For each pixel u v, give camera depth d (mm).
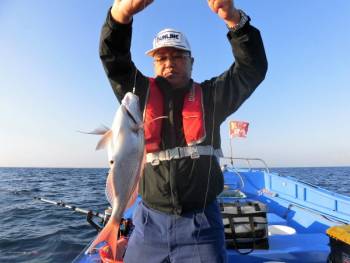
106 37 1058
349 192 8266
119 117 1059
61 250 3447
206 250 1041
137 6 956
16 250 3465
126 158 1038
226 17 1051
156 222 1081
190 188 1052
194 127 1091
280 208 2889
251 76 1143
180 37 1143
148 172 1103
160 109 1141
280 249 1543
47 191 9203
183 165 1063
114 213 1018
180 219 1056
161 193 1065
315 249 1531
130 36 1076
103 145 1076
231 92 1153
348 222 2203
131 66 1149
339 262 1274
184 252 1049
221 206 1630
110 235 997
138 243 1099
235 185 3705
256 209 1589
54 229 4297
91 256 1649
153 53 1173
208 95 1163
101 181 14695
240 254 1480
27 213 5445
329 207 2654
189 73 1195
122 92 1188
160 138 1109
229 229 1548
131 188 1050
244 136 3365
